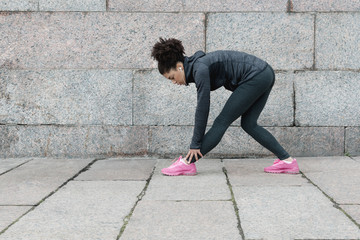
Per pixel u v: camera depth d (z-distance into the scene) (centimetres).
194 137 290
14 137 381
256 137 304
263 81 280
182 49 281
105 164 353
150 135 379
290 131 375
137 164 351
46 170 328
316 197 235
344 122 374
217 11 372
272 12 370
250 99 284
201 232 181
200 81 271
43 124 381
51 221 199
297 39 371
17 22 375
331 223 190
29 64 378
